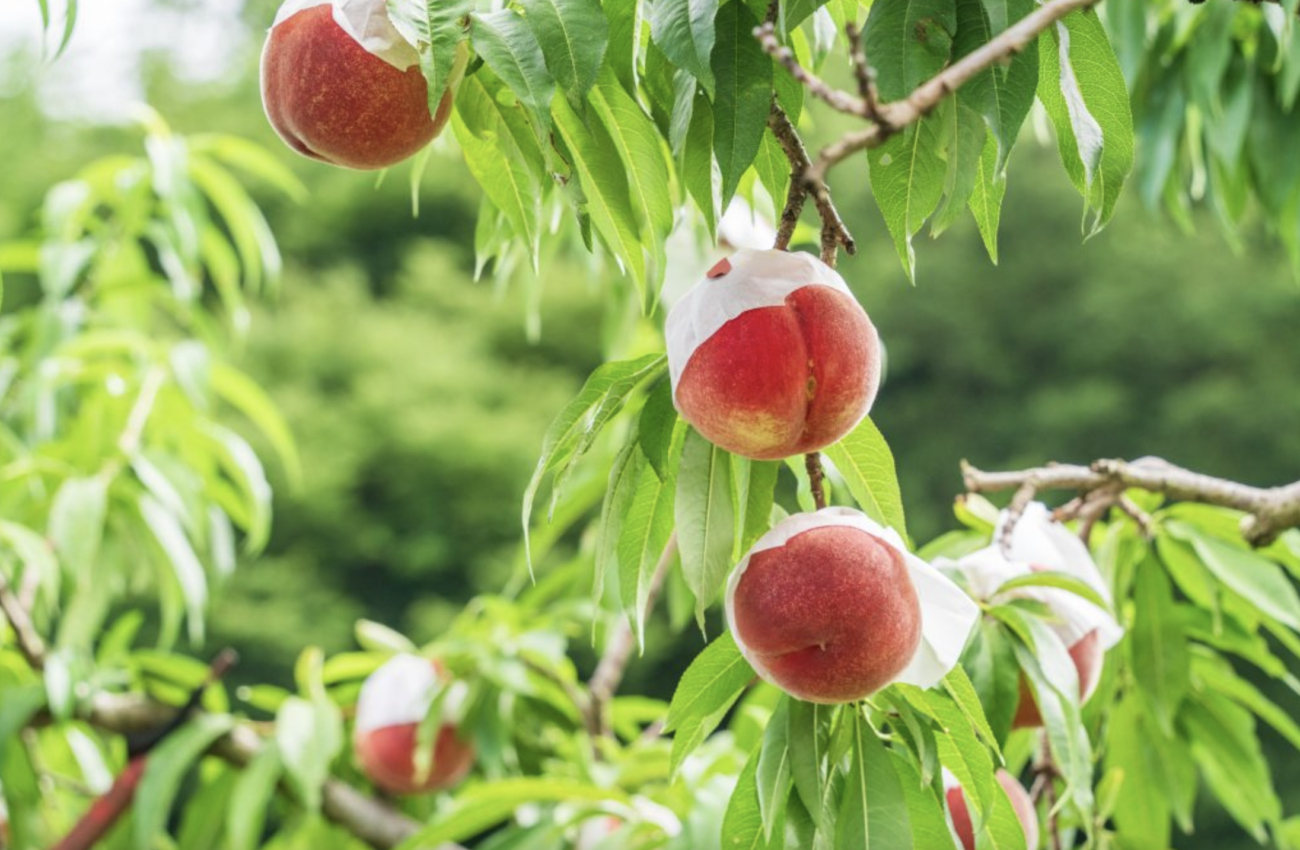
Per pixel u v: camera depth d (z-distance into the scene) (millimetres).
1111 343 12367
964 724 1943
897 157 1743
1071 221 12484
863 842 1849
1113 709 3094
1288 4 1775
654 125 1879
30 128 12523
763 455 1753
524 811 3438
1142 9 3158
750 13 1686
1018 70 1614
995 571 2309
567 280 12836
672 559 3662
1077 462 12047
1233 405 11844
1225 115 3219
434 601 11727
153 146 3947
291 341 12156
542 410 12203
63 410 4113
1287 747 10070
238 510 4102
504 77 1637
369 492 11789
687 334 1754
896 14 1641
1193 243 12289
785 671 1807
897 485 1943
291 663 11047
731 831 1950
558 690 3648
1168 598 2939
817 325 1734
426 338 12422
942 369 12562
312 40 1782
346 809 3656
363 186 13164
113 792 3543
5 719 3447
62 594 4332
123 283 4113
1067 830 2980
